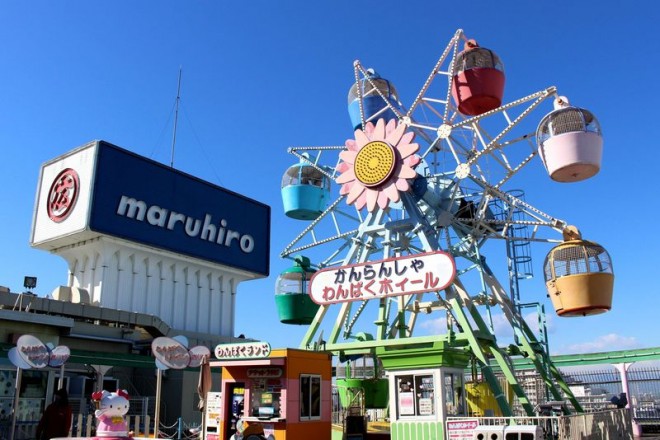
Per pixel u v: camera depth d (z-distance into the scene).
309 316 25.44
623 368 38.31
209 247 47.00
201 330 45.53
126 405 14.18
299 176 30.00
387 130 21.89
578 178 19.05
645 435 31.69
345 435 20.64
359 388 23.86
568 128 18.55
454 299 19.44
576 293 19.19
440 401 16.31
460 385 17.44
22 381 24.70
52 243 41.06
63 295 36.94
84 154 40.62
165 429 28.30
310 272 26.33
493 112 20.08
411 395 16.95
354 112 25.84
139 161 42.69
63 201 40.50
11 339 26.38
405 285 18.20
